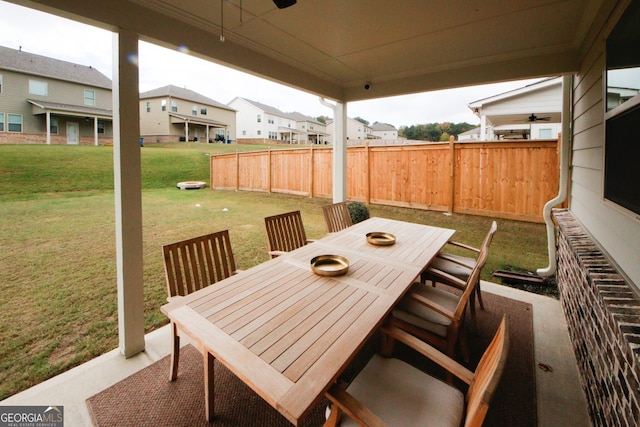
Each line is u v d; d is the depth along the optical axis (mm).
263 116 28625
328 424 1209
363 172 7359
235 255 4219
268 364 1141
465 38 2922
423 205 6605
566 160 3359
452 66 3672
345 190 4992
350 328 1372
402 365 1496
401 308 2070
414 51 3248
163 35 2383
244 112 30031
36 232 5062
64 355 2172
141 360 2125
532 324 2637
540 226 5352
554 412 1743
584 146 2773
